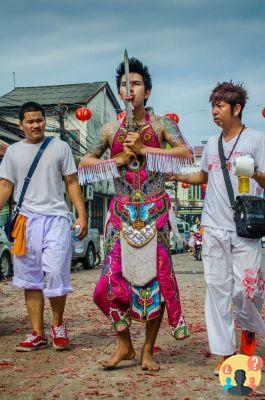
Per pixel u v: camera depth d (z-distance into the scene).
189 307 6.80
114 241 3.78
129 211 3.76
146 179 3.78
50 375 3.67
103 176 3.81
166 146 4.07
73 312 6.49
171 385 3.39
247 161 3.45
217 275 3.66
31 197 4.48
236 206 3.60
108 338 4.93
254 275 3.63
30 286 4.50
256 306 3.67
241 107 3.75
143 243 3.69
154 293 3.69
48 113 27.86
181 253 26.88
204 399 3.12
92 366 3.88
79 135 28.03
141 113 3.86
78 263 16.05
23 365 3.96
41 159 4.46
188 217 48.03
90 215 30.03
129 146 3.70
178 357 4.14
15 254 4.45
